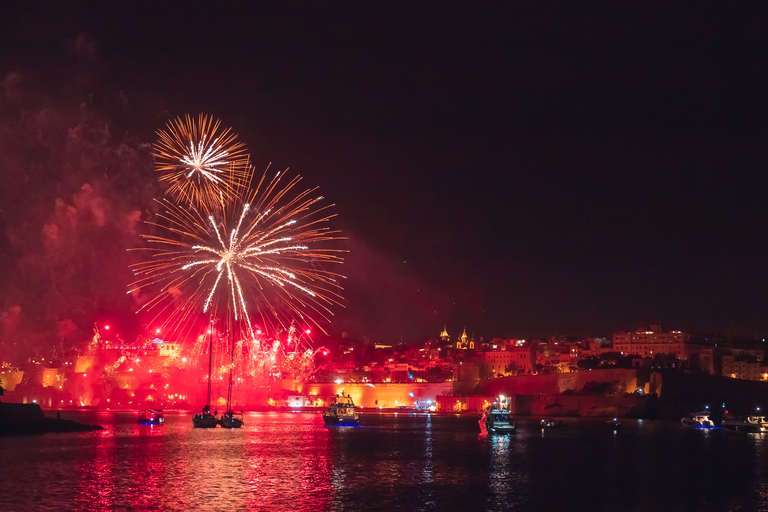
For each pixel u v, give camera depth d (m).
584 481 81.81
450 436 149.88
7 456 97.25
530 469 91.50
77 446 111.44
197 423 168.50
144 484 74.69
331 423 186.50
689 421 193.50
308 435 148.12
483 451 115.12
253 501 66.50
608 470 91.88
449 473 86.56
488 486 77.00
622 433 165.62
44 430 143.62
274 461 96.94
